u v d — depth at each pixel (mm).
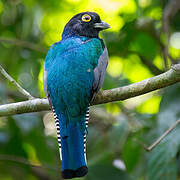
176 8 13039
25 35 13328
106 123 12805
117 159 11719
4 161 12242
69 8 14586
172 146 9641
